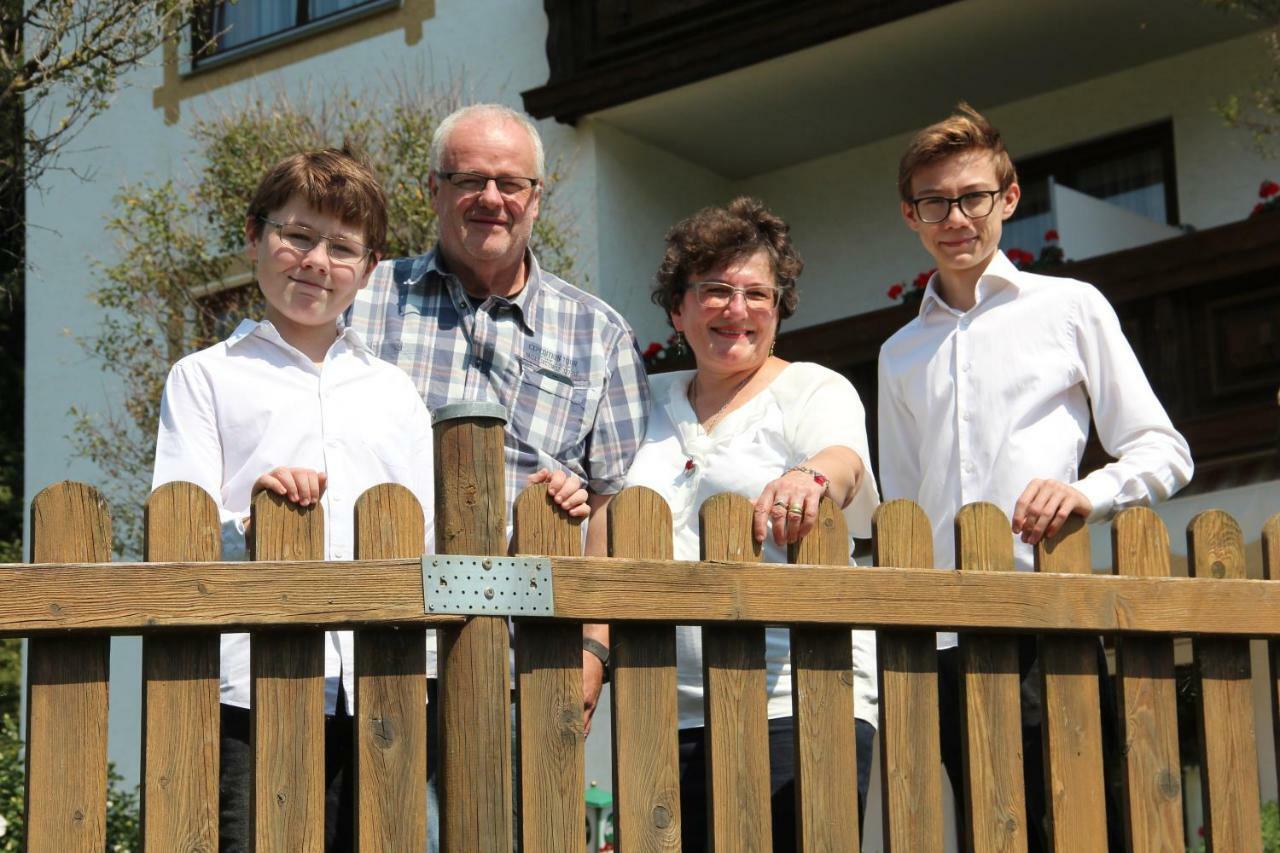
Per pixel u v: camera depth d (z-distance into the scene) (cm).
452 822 271
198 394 331
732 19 1100
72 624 255
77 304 1293
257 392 334
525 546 283
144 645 264
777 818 341
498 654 275
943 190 389
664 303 388
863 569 298
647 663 287
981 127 392
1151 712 322
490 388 398
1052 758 313
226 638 316
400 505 276
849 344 1038
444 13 1196
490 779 272
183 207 1055
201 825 262
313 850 267
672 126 1170
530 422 396
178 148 1248
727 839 287
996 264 393
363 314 401
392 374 355
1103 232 1022
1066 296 383
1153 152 1103
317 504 275
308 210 340
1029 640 355
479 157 395
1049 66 1115
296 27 1242
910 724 303
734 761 290
